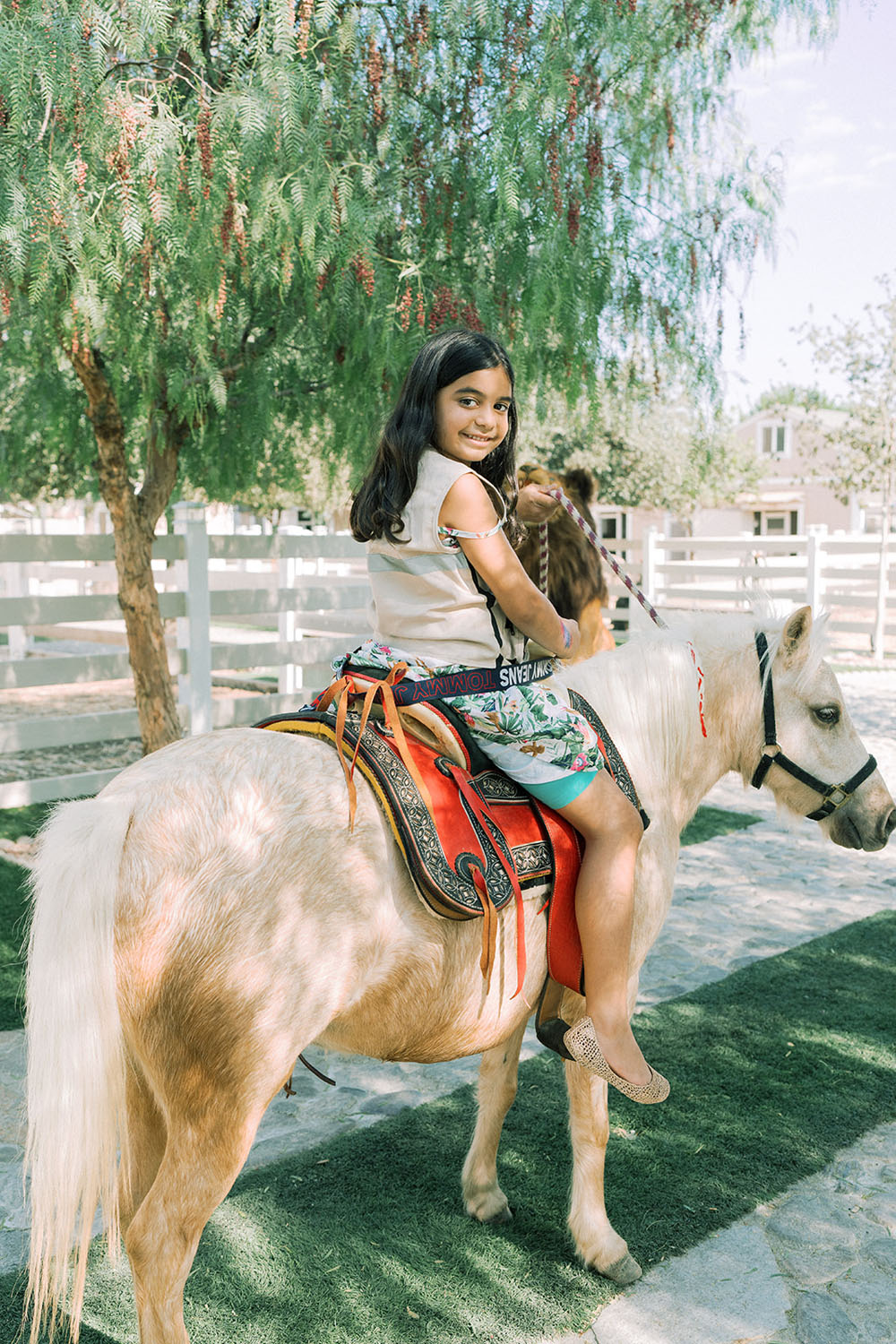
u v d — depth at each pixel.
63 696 12.43
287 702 8.55
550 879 2.25
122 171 3.90
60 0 3.90
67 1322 2.49
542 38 4.83
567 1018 2.60
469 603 2.12
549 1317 2.51
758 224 5.55
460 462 2.11
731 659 2.91
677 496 25.19
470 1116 3.48
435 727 2.10
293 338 6.01
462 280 5.37
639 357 5.87
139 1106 2.04
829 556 15.73
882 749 9.26
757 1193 3.03
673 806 2.77
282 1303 2.54
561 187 4.79
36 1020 1.75
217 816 1.90
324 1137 3.34
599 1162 2.67
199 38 4.64
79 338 4.92
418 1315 2.50
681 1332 2.46
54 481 9.81
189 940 1.84
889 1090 3.66
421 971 2.06
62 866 1.79
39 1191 1.74
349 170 4.73
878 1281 2.65
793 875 6.28
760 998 4.44
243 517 23.45
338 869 1.96
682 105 5.37
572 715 2.22
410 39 4.62
